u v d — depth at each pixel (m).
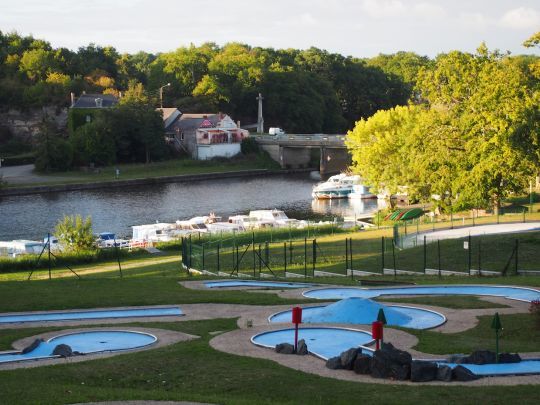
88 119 192.88
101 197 147.62
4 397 25.97
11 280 61.19
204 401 25.48
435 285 52.69
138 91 191.00
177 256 81.75
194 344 34.88
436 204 102.50
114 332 39.12
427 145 98.25
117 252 78.94
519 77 95.06
